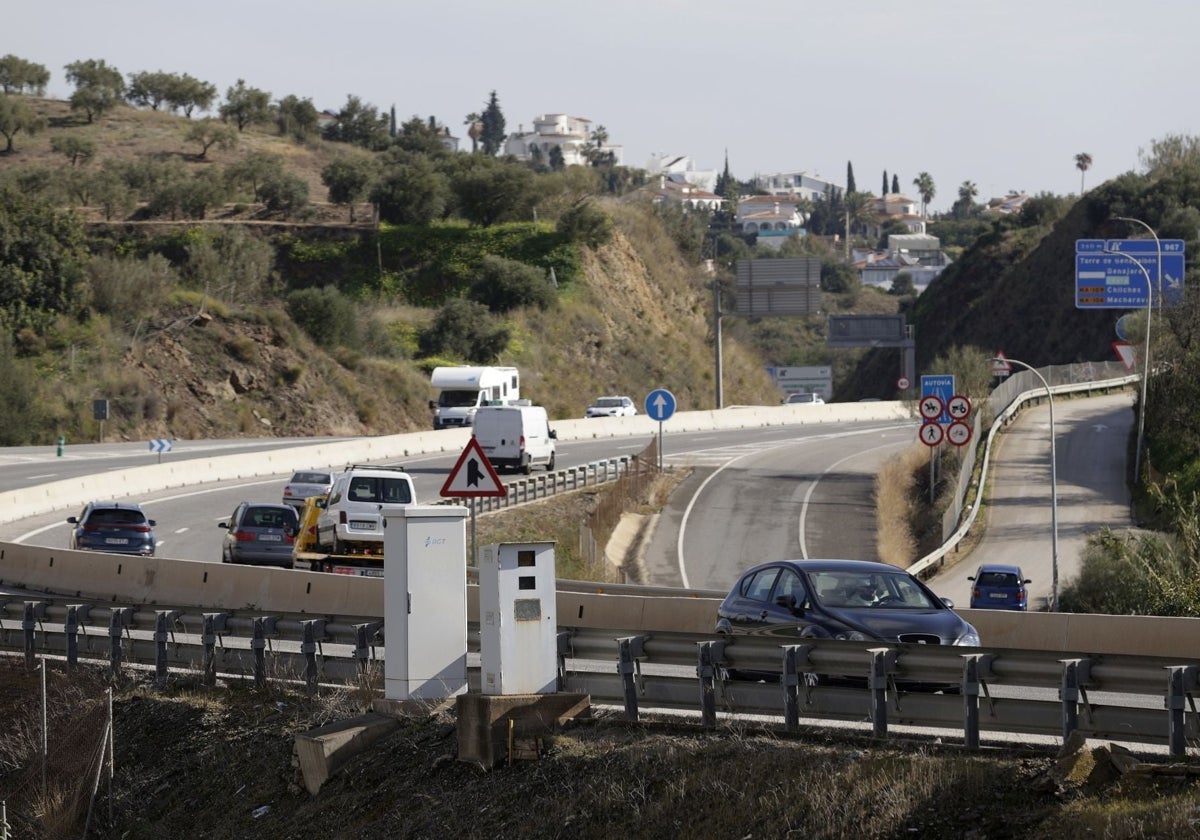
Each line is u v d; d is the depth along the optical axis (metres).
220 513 137.75
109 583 91.88
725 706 38.69
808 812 31.02
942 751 32.59
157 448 162.00
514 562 39.28
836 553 133.12
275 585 82.00
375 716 43.06
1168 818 26.17
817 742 34.41
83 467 168.25
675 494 165.00
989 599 106.88
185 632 55.84
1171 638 53.12
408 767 39.88
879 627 42.97
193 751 47.25
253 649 50.84
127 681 54.84
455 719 41.34
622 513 150.12
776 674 40.44
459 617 43.25
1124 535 121.06
